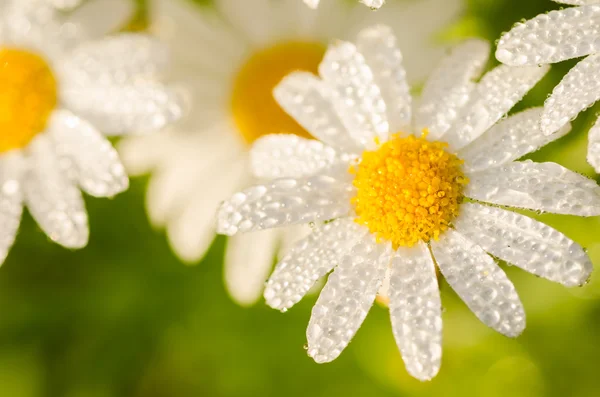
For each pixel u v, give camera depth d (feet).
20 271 0.74
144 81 0.67
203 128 0.71
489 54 0.66
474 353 0.74
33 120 0.67
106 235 0.74
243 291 0.71
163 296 0.75
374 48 0.66
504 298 0.64
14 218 0.67
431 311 0.64
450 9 0.69
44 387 0.74
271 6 0.70
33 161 0.68
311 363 0.74
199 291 0.75
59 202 0.67
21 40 0.67
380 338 0.73
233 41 0.70
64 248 0.74
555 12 0.64
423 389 0.74
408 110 0.65
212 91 0.71
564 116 0.63
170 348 0.75
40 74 0.67
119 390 0.75
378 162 0.65
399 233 0.65
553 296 0.73
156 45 0.68
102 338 0.75
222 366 0.75
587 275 0.63
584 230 0.70
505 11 0.69
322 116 0.66
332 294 0.64
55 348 0.74
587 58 0.63
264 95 0.71
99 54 0.67
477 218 0.64
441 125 0.65
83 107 0.67
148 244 0.74
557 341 0.73
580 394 0.74
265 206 0.65
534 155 0.68
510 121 0.65
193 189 0.71
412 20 0.70
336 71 0.66
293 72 0.68
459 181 0.64
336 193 0.65
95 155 0.67
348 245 0.65
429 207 0.64
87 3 0.68
